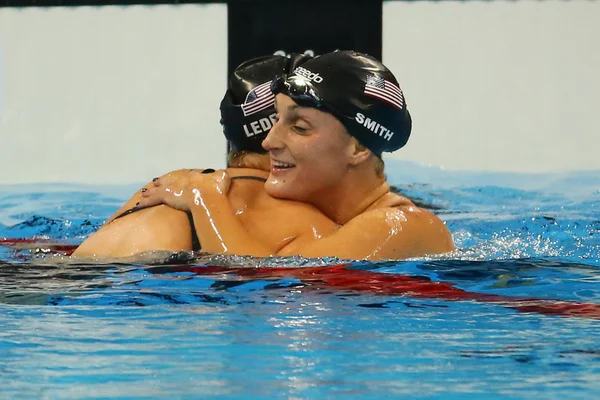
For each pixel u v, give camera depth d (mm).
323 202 11609
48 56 24219
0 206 18781
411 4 23891
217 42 24078
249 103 11867
